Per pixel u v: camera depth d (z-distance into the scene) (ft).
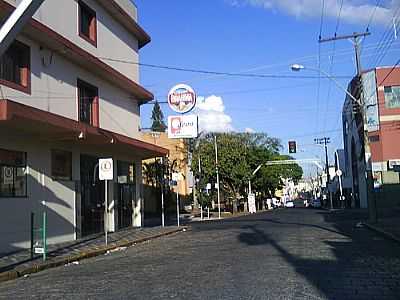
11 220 62.64
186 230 103.76
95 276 42.75
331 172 371.97
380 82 186.91
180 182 238.89
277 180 313.53
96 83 90.89
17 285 41.19
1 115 53.62
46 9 73.82
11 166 63.98
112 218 96.32
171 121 126.31
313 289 33.55
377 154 187.62
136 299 31.30
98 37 92.58
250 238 75.25
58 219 74.54
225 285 35.27
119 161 101.86
